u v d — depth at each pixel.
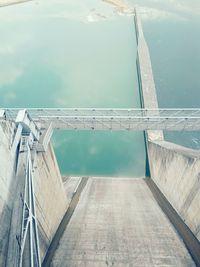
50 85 117.06
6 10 175.25
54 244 53.88
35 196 48.03
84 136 97.62
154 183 81.75
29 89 114.19
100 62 131.38
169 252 50.50
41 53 135.88
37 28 156.75
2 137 40.97
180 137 95.25
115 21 163.12
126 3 179.50
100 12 172.00
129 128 64.25
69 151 94.44
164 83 118.75
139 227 58.59
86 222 61.41
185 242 52.62
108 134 98.12
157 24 157.25
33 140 51.72
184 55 134.62
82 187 80.75
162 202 69.75
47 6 179.75
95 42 146.00
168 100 111.50
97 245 53.12
